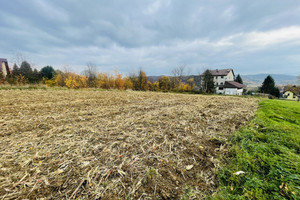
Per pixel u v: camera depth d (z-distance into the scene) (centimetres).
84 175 165
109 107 567
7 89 1065
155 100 818
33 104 573
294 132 265
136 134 284
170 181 160
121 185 153
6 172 168
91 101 702
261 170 167
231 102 766
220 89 3562
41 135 276
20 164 183
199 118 405
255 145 223
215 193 141
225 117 412
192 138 268
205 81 3009
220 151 221
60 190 145
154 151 220
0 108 489
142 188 150
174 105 643
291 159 177
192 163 193
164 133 290
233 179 157
